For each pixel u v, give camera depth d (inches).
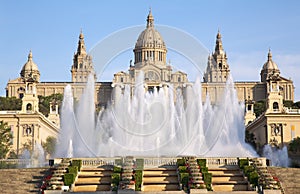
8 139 4835.1
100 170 2573.8
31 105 5615.2
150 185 2402.8
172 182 2425.0
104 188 2389.3
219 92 5054.1
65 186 2338.8
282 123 5506.9
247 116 6382.9
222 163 2687.0
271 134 5497.1
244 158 2689.5
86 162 2659.9
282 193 2363.4
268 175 2474.2
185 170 2472.9
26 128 5418.3
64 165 2573.8
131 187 2294.5
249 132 6097.4
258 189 2326.5
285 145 5452.8
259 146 5546.3
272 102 5679.1
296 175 2556.6
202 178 2396.7
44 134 5679.1
